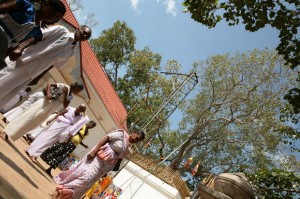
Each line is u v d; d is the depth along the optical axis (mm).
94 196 11414
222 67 30766
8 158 5047
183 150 31969
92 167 5359
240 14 6676
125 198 15867
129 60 40125
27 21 3766
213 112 31500
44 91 6695
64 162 11672
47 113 6656
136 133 5785
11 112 8969
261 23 6551
